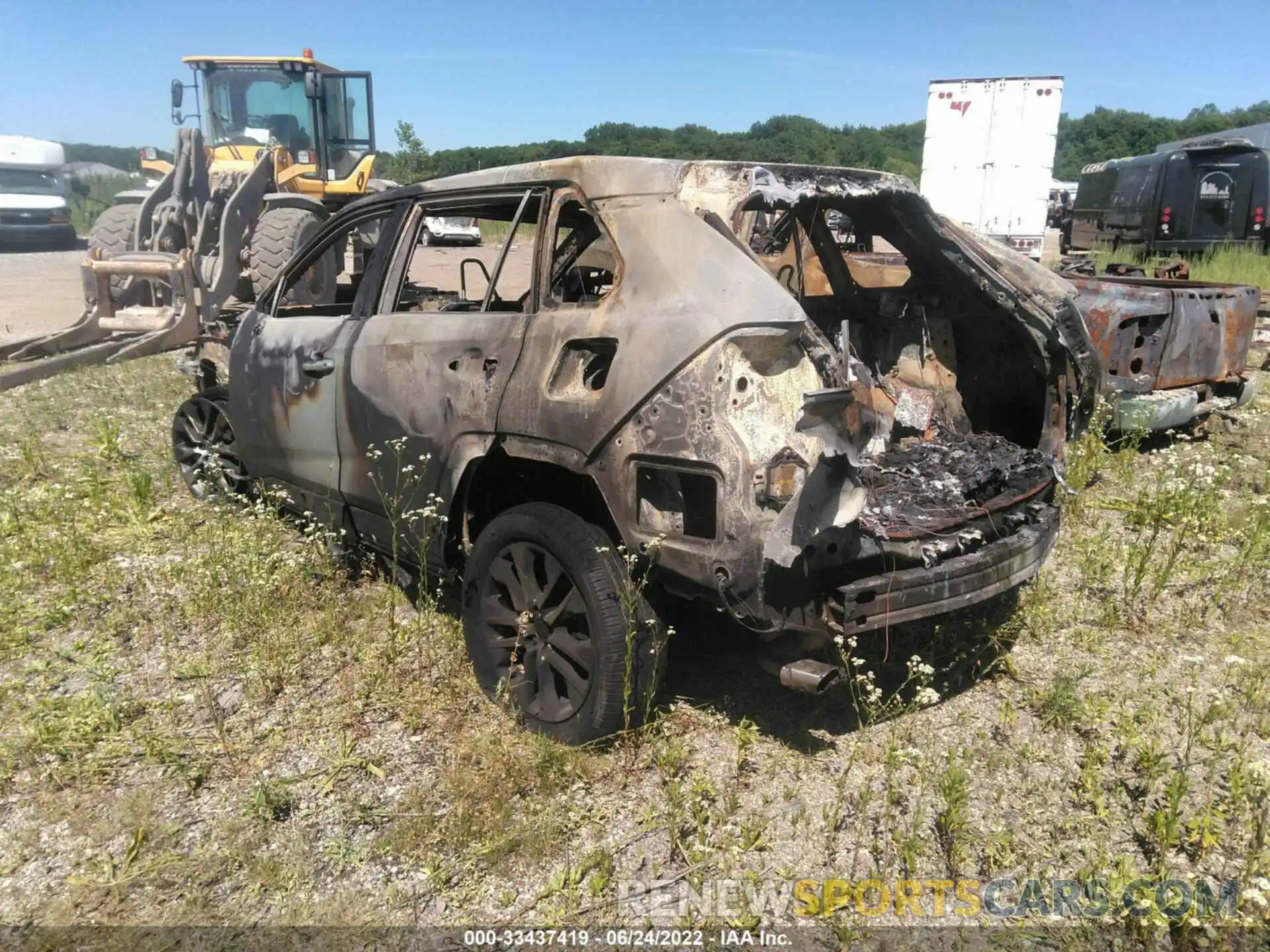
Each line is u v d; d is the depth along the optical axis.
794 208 3.71
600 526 3.46
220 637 4.15
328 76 13.80
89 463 6.27
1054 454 4.22
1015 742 3.44
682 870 2.82
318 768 3.28
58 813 3.05
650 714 3.40
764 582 2.84
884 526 3.18
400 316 4.02
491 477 3.81
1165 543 5.19
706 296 2.94
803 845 2.92
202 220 10.74
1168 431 7.11
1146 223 16.34
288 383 4.57
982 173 17.00
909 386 4.48
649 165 3.34
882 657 3.92
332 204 14.02
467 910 2.68
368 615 4.33
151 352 9.64
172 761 3.29
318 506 4.70
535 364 3.37
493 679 3.62
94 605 4.45
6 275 18.31
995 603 4.43
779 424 2.86
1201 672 3.94
